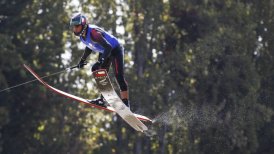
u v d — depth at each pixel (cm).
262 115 10969
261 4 12281
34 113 11362
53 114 11450
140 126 3953
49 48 11462
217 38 11294
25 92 11250
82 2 12019
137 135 11631
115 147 12019
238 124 10631
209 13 11800
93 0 12031
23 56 11325
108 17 11894
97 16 11962
